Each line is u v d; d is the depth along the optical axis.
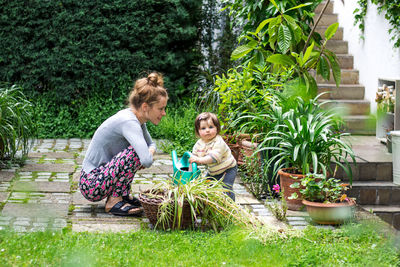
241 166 5.54
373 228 3.89
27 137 5.76
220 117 5.99
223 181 4.24
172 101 8.52
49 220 3.87
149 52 8.33
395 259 3.27
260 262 3.13
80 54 7.96
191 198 3.62
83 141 7.53
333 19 8.59
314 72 7.68
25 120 5.82
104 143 4.08
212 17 9.13
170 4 8.29
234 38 9.06
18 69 7.90
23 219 3.86
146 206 3.76
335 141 4.43
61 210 4.14
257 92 5.79
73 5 7.87
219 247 3.35
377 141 6.59
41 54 7.89
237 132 5.55
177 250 3.28
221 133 5.80
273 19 5.57
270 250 3.35
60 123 7.86
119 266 2.99
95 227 3.79
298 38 5.66
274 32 5.66
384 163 5.29
